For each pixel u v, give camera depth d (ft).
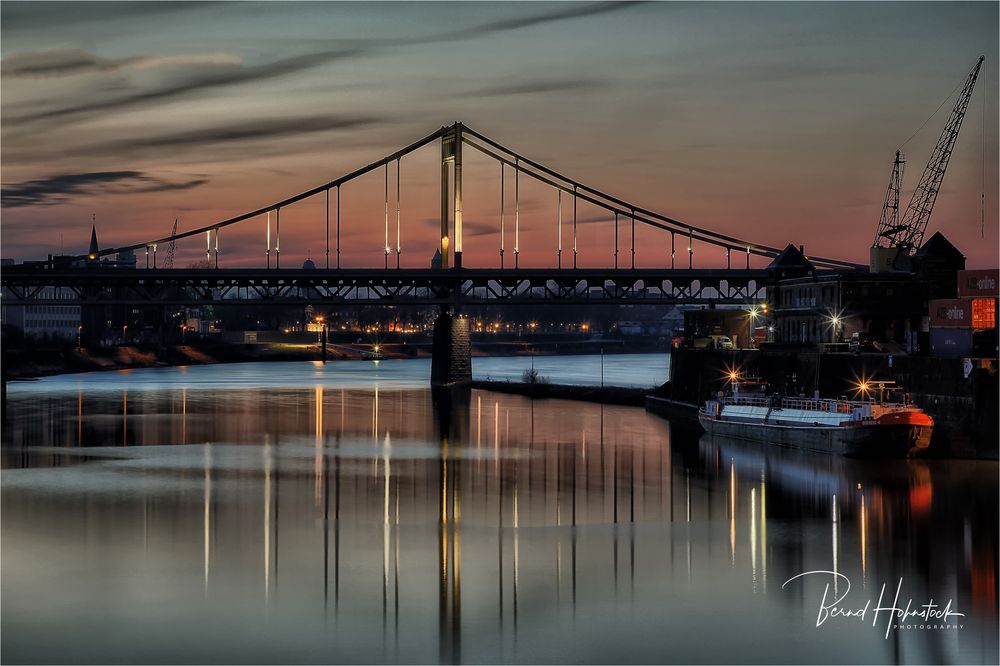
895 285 570.46
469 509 331.77
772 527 307.58
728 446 478.18
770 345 581.94
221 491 361.30
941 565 270.87
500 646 221.25
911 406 433.07
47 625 229.45
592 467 413.59
